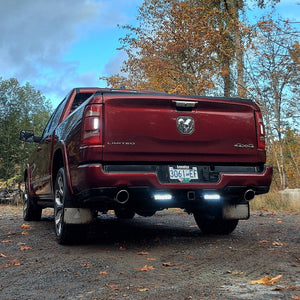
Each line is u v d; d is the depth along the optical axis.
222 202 5.16
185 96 4.52
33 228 6.73
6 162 17.30
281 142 20.36
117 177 4.16
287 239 5.36
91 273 3.49
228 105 4.69
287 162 24.50
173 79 22.75
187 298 2.70
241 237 5.55
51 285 3.15
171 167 4.46
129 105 4.30
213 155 4.62
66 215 4.71
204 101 4.57
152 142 4.34
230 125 4.70
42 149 6.59
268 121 18.73
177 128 4.45
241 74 19.89
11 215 9.51
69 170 4.68
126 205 4.66
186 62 21.91
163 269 3.60
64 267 3.75
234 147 4.70
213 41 21.19
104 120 4.21
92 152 4.16
